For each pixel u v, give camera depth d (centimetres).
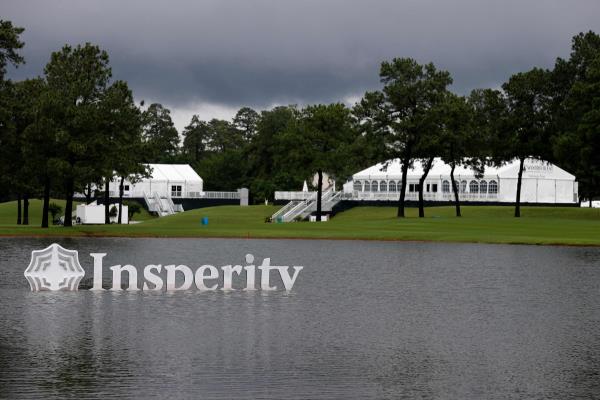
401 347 3017
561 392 2475
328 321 3494
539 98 11469
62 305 3834
